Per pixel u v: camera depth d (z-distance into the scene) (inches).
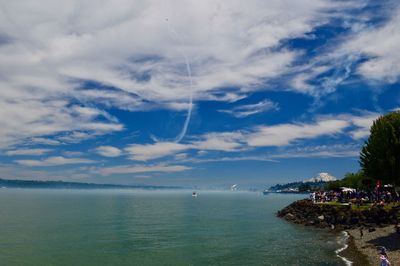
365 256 2016.5
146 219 4995.1
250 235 3235.7
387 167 2994.6
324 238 2815.0
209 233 3457.2
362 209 3334.2
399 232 2480.3
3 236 3307.1
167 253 2475.4
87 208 7293.3
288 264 2025.1
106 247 2728.8
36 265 2180.1
